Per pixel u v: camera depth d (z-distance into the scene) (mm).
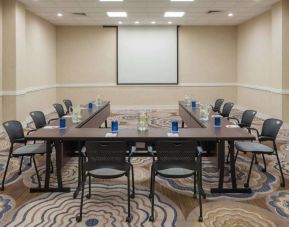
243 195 4086
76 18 10867
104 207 3717
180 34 12641
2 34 8141
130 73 12773
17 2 8281
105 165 3453
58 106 7160
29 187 4355
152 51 12680
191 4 8781
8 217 3471
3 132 8102
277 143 6910
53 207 3721
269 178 4715
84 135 4016
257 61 10680
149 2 8508
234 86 12938
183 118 7895
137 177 4805
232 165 4164
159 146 3400
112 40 12625
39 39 10562
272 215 3523
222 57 12789
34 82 10102
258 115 10711
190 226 3270
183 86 12859
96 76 12766
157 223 3334
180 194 4117
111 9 9375
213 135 3992
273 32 8953
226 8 9312
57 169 4168
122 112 12000
